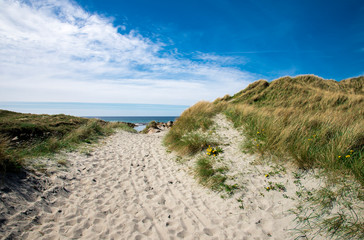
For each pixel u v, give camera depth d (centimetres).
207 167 431
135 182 415
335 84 1839
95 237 241
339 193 260
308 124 512
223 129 670
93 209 299
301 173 333
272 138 456
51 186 333
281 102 1277
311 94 1316
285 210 271
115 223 273
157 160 577
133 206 320
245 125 630
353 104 967
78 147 631
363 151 333
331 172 302
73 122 1046
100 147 699
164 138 860
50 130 764
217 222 278
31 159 414
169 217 294
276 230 244
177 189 385
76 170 434
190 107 1127
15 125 683
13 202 255
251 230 253
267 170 373
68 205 298
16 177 310
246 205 301
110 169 479
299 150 372
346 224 216
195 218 291
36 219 250
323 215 240
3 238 205
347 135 368
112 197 343
